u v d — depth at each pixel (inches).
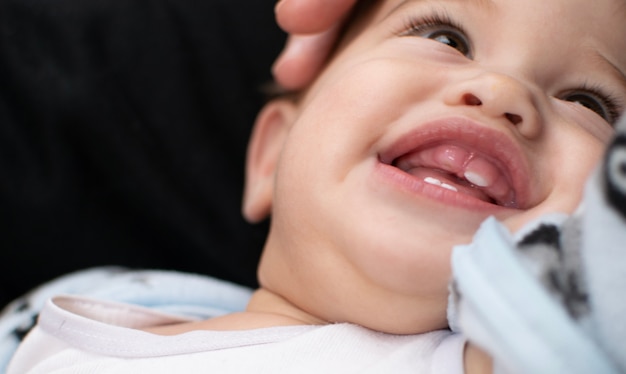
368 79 27.3
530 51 28.1
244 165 44.9
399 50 29.3
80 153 43.1
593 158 25.7
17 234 42.1
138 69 44.4
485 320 16.6
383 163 26.5
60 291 37.1
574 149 25.8
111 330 27.7
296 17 33.9
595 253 17.2
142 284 35.9
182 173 44.1
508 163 25.2
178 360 25.8
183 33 45.4
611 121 29.6
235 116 44.9
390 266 24.1
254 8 46.4
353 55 32.7
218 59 45.3
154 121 44.0
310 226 27.0
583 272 17.4
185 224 43.7
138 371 25.8
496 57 28.4
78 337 28.0
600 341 16.9
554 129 26.2
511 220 24.6
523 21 28.3
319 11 33.6
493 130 25.0
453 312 22.4
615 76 29.2
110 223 43.6
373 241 24.3
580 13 28.5
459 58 28.6
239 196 44.6
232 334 26.5
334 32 35.3
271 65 45.6
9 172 41.9
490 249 17.4
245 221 44.3
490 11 28.7
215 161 44.5
